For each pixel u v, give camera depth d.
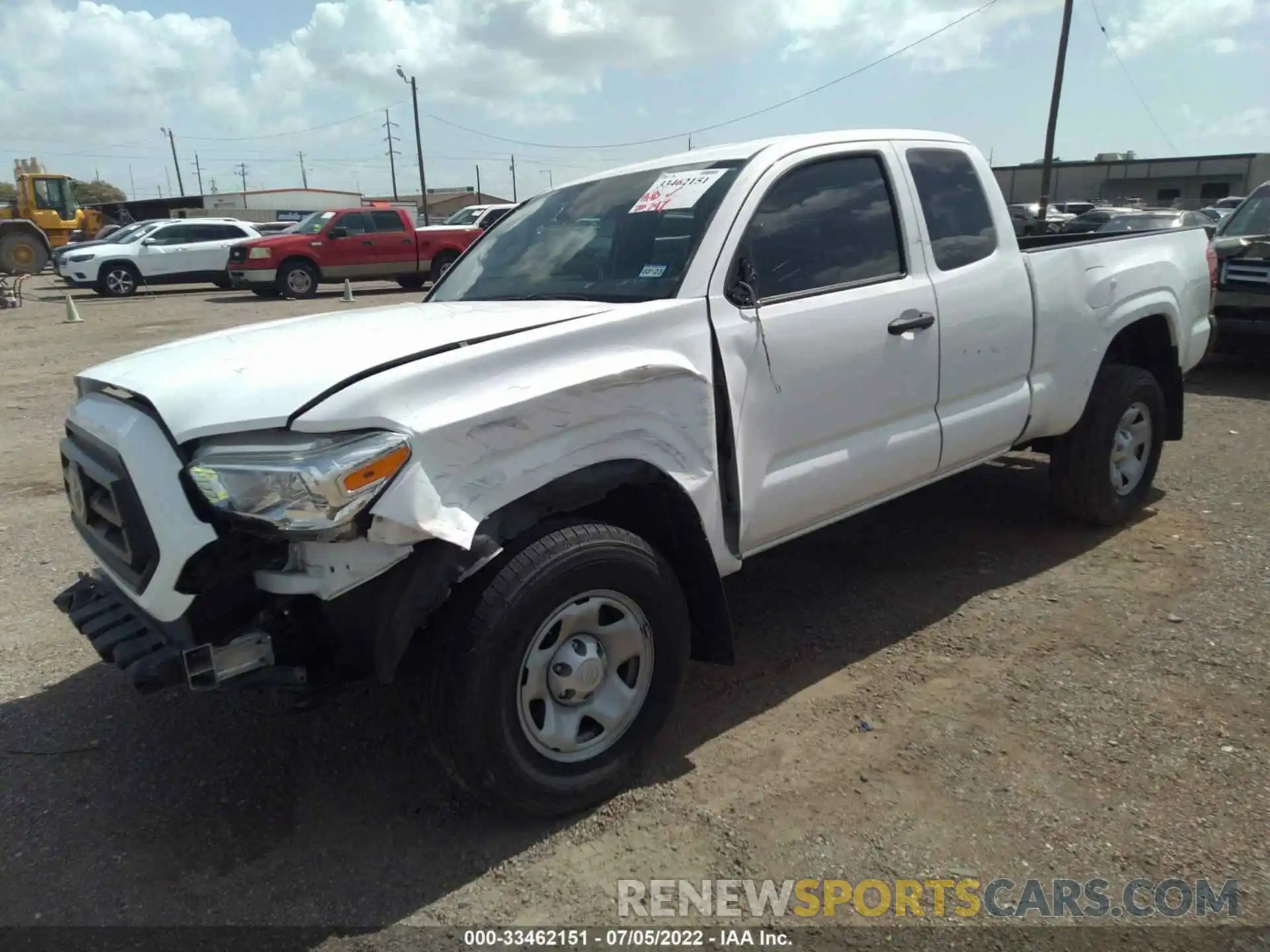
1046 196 28.53
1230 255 8.43
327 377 2.55
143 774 3.23
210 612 2.57
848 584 4.54
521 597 2.64
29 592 4.77
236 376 2.67
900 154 3.95
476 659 2.60
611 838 2.82
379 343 2.83
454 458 2.54
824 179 3.67
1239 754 3.05
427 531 2.47
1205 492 5.57
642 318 3.01
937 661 3.76
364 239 21.94
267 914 2.57
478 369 2.66
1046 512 5.36
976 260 4.11
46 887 2.70
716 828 2.84
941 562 4.75
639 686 3.02
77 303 21.53
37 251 21.97
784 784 3.03
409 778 3.16
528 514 2.70
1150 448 5.08
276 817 2.98
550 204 4.21
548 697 2.82
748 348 3.24
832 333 3.48
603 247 3.64
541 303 3.36
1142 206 38.53
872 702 3.49
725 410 3.19
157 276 23.16
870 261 3.72
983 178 4.29
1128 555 4.70
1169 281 5.01
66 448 3.04
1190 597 4.19
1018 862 2.63
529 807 2.79
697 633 3.30
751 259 3.35
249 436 2.52
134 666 2.52
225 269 23.77
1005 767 3.05
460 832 2.88
